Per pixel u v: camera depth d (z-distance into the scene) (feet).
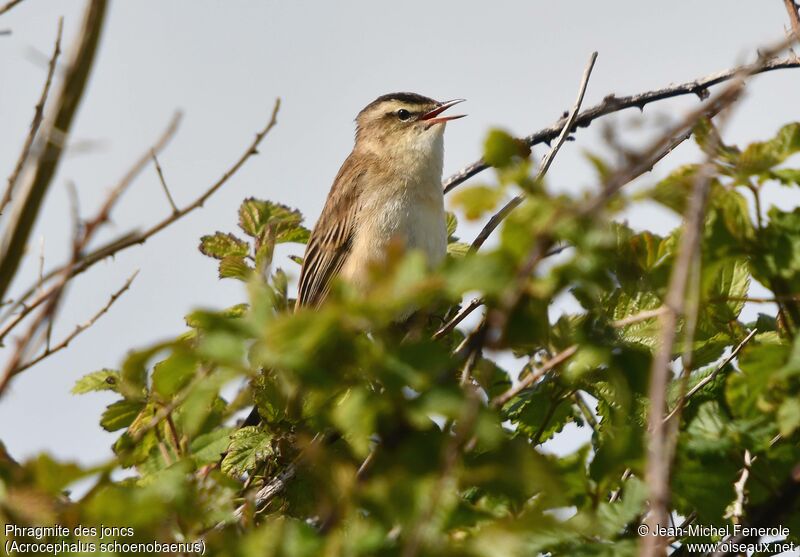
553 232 16.47
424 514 15.05
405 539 16.22
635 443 19.44
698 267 18.93
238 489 20.58
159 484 18.62
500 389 30.32
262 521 26.84
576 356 20.48
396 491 15.58
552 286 16.90
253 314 16.78
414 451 16.39
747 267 25.36
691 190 19.44
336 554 15.75
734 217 21.08
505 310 16.15
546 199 16.87
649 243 21.86
